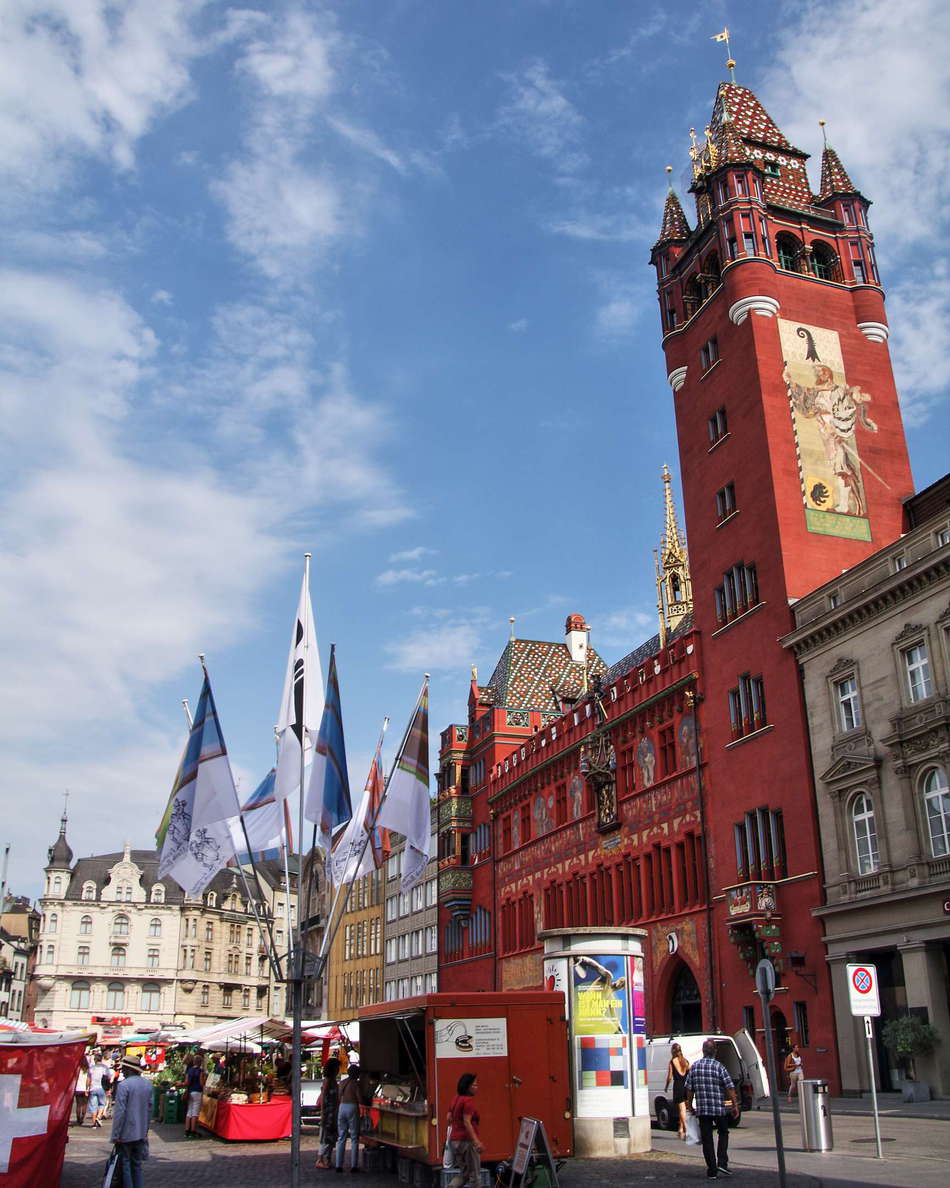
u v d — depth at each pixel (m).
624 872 54.03
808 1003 38.81
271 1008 154.12
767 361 47.28
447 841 78.75
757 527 45.81
